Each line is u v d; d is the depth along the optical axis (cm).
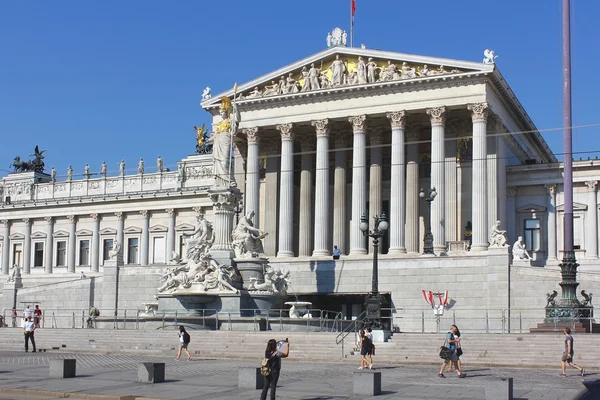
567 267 4475
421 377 3334
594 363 3878
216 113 8250
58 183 11081
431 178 7319
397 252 7194
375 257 4503
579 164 7706
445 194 7525
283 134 7900
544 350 4050
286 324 5038
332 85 7706
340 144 8225
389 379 3244
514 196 8038
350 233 8250
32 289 7900
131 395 2606
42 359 4238
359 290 6638
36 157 11894
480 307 6031
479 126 7125
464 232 7619
